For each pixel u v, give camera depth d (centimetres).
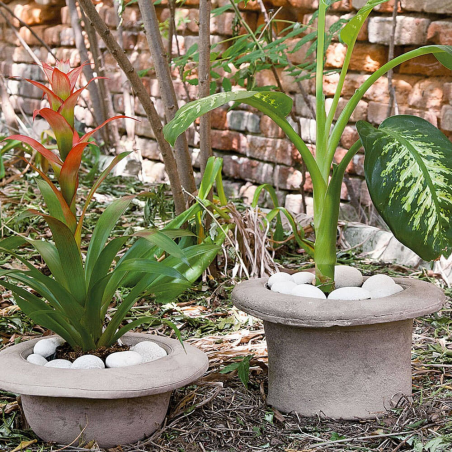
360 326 179
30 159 503
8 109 520
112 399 164
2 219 352
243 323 259
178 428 180
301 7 432
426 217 164
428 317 265
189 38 502
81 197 426
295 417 187
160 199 285
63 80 180
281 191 457
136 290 188
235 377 211
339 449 170
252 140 468
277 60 323
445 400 194
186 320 261
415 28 372
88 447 165
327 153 194
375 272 311
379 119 394
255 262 293
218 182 301
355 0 398
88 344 182
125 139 582
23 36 682
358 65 402
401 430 176
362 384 183
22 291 181
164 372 164
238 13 331
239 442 174
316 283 195
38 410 166
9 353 175
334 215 190
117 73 575
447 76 370
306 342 184
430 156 171
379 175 170
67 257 173
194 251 197
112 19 567
